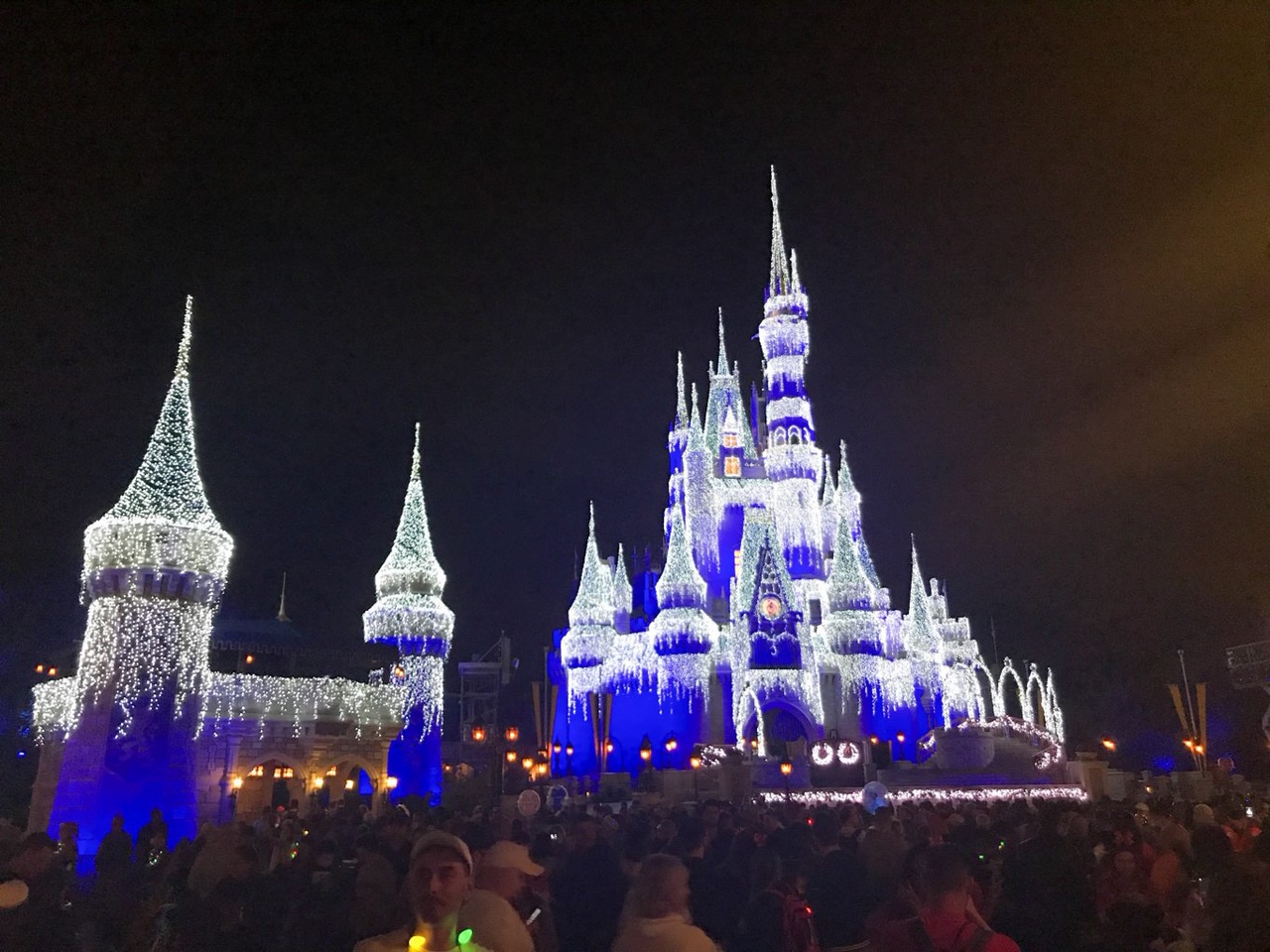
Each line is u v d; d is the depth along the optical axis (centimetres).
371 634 5344
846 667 7375
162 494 3772
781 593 7294
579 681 7531
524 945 788
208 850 1259
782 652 7138
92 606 3656
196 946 1136
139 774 3466
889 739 7625
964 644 9906
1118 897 1295
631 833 1377
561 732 8262
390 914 1011
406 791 5125
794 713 7106
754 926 1044
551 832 1919
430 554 5538
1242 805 2342
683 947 730
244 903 1173
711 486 8169
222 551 3884
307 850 1596
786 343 8419
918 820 1938
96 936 1218
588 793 5647
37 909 1096
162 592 3650
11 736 5141
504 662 10900
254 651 5353
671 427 9431
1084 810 2162
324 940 1049
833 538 8644
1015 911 1124
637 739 7081
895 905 844
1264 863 1123
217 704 4456
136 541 3641
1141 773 6725
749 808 1934
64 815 3416
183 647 3678
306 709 4691
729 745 6362
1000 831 1750
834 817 1709
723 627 7681
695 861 1256
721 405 8775
